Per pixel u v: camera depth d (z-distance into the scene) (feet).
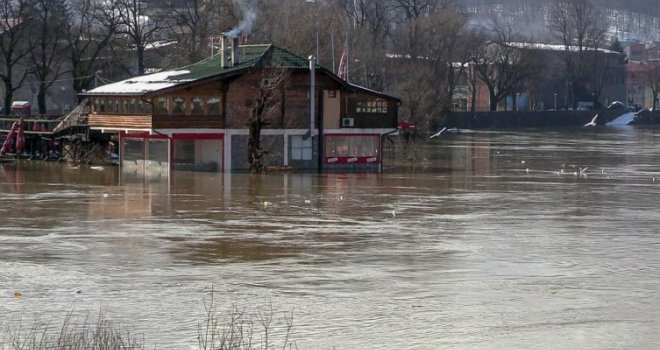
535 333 107.34
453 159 341.41
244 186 240.73
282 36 397.39
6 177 261.65
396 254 148.05
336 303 118.32
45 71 389.60
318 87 293.84
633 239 162.81
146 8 435.12
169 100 277.85
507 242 158.92
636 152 384.06
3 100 476.13
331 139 297.33
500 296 122.42
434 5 574.15
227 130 283.38
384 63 472.85
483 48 599.57
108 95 292.20
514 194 226.99
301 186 241.96
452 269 137.59
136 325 108.58
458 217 186.70
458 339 105.09
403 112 423.23
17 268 136.46
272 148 289.12
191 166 284.20
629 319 112.57
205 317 111.75
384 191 231.71
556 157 353.31
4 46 410.11
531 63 615.57
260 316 112.47
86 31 424.05
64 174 270.87
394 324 110.01
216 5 414.41
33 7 409.08
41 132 322.75
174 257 145.07
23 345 100.17
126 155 294.46
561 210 198.08
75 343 95.50
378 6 535.60
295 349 101.19
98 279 130.21
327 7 452.76
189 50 405.59
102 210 193.67
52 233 165.07
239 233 166.09
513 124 625.41
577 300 120.67
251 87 284.41
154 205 201.67
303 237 162.40
